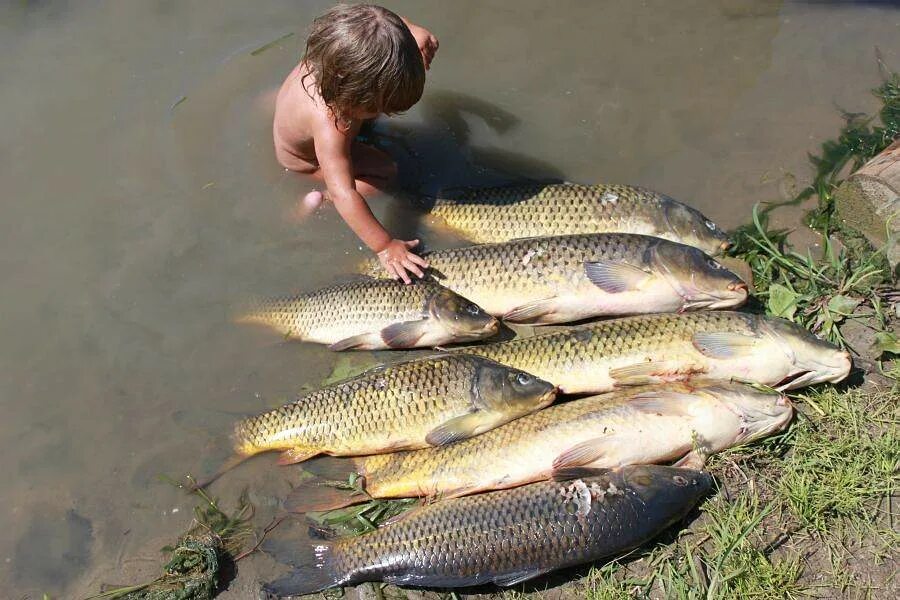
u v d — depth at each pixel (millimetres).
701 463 1637
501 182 2123
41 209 2131
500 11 2551
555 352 1745
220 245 2037
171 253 2033
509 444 1643
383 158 2137
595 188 1988
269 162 2160
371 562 1565
